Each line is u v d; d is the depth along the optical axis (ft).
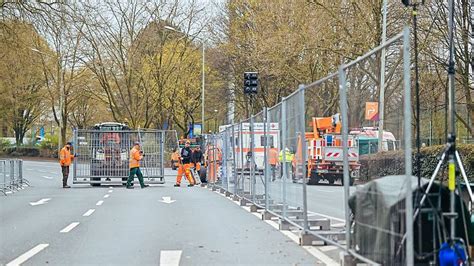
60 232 93.71
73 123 518.78
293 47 264.11
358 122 62.44
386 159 57.06
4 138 561.84
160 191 184.85
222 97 406.82
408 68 44.73
